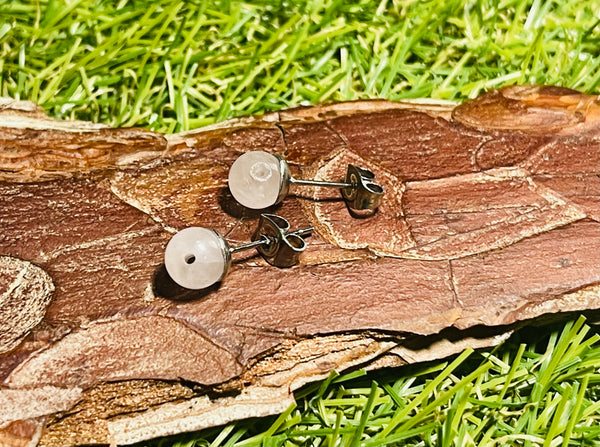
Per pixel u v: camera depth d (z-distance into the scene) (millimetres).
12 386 104
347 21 160
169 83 147
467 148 126
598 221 120
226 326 110
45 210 115
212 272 108
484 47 157
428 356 116
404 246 117
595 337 119
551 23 162
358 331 112
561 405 116
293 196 120
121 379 106
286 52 153
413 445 118
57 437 106
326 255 116
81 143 121
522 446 119
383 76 155
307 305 112
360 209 119
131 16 152
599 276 116
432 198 121
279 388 111
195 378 107
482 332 117
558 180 123
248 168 114
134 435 107
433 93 152
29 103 126
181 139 124
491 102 130
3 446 102
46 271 110
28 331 106
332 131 126
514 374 121
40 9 154
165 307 110
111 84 150
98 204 116
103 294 110
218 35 155
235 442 115
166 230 115
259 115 129
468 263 117
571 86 153
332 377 112
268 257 114
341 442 114
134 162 120
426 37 159
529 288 115
